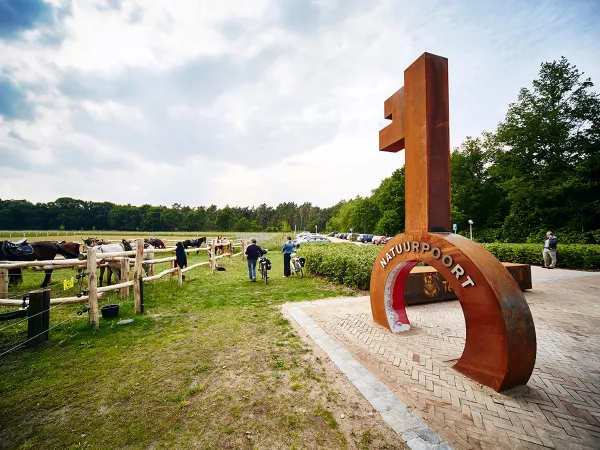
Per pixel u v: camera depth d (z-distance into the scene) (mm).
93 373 3492
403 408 2730
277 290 8180
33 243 8328
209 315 5770
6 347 4262
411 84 4227
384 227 42250
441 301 6859
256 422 2582
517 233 25750
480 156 36031
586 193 22156
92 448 2291
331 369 3559
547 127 23594
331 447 2262
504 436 2354
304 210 123000
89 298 5039
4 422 2621
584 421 2541
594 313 5918
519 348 2951
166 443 2338
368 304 6512
